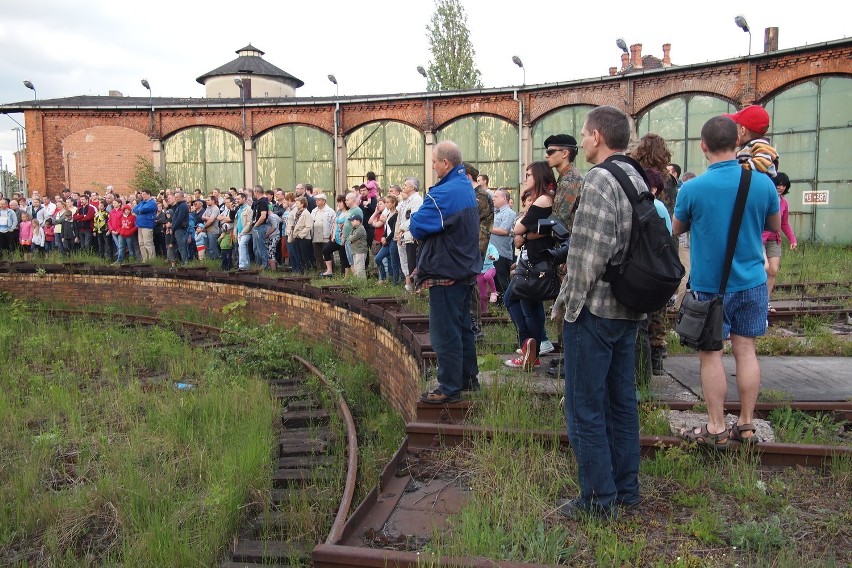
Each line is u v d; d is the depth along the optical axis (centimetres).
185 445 799
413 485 472
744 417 473
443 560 356
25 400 1062
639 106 2345
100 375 1256
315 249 1656
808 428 506
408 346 880
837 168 2023
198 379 1195
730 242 448
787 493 427
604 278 394
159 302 1942
